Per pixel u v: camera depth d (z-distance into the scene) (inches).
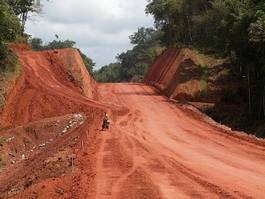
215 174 768.3
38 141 1454.2
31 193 679.7
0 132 1509.6
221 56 2434.8
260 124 1886.1
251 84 2038.6
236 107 2114.9
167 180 708.0
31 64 2274.9
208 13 2800.2
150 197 601.0
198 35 3176.7
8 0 2723.9
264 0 1895.9
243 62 2027.6
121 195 612.7
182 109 1945.1
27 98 1849.2
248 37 1861.5
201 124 1547.7
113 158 896.3
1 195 820.6
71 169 800.9
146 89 2854.3
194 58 2413.9
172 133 1326.3
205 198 598.5
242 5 2048.5
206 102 2182.6
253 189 658.8
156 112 1852.9
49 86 2039.9
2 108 1711.4
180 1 3260.3
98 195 613.3
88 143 1091.9
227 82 2199.8
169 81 2618.1
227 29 2082.9
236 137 1258.0
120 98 2364.7
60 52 2413.9
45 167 882.1
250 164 871.1
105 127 1341.0
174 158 918.4
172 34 3774.6
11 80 1892.2
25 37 3029.0
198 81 2255.2
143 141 1149.7
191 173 769.6
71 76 2242.9
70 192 640.4
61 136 1402.6
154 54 4756.4
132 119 1616.6
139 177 724.0
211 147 1082.7
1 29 1903.3
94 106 1833.2
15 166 1241.4
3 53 1972.2
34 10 3024.1
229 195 613.9
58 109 1791.3
